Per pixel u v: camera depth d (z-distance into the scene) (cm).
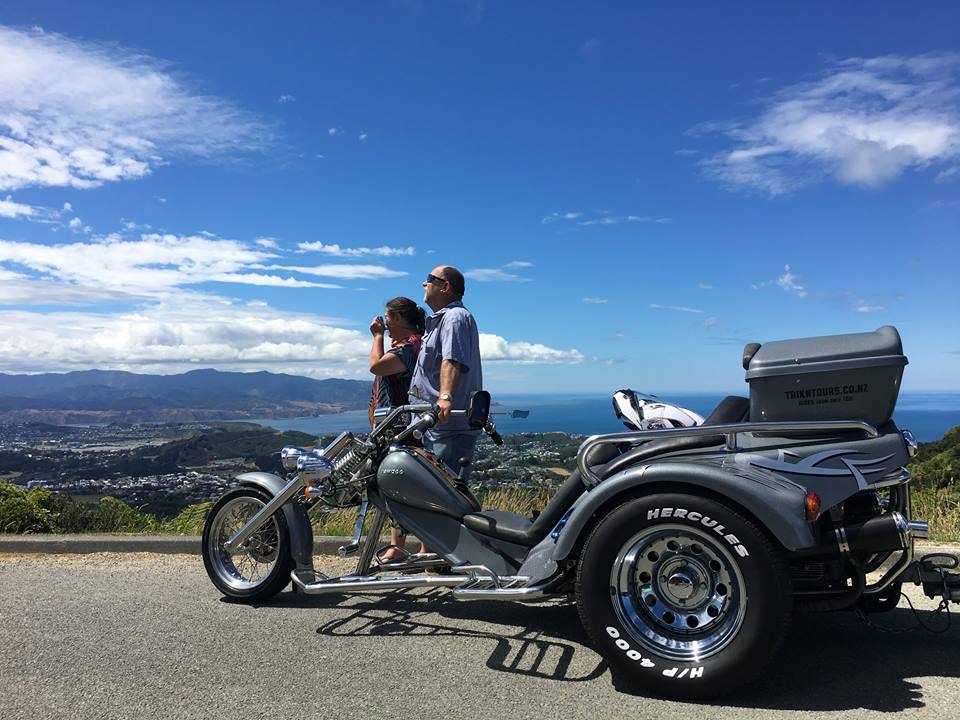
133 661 342
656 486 310
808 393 315
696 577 302
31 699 301
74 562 548
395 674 325
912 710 281
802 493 291
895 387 306
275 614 417
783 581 288
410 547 522
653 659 297
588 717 280
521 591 342
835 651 346
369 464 417
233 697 302
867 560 321
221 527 452
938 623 383
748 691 302
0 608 429
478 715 283
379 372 489
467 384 464
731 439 314
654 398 386
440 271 479
